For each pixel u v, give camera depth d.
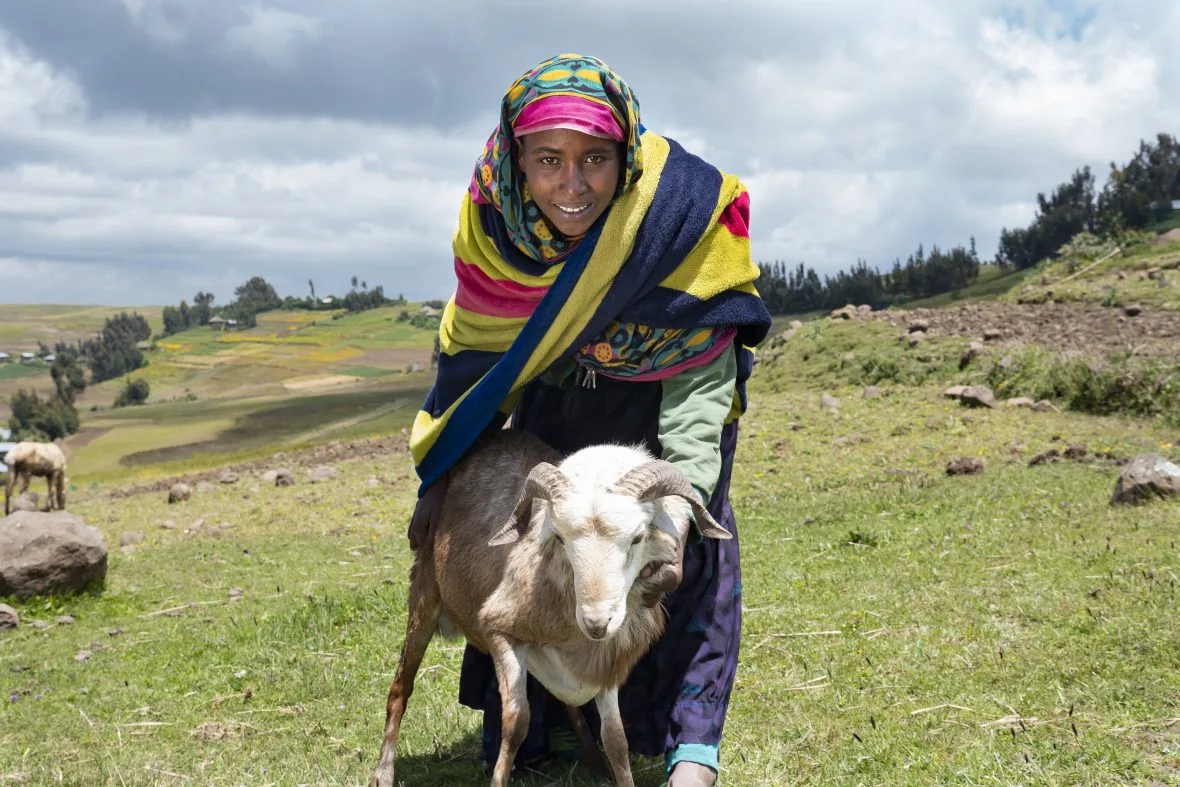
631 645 3.91
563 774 4.74
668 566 3.80
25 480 19.52
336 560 11.80
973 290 97.94
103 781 5.30
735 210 4.09
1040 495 10.00
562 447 4.55
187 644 8.32
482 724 5.64
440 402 4.48
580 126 3.63
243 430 121.31
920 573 7.79
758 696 5.68
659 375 4.11
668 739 4.16
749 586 8.05
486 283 4.20
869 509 10.41
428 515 4.60
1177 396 14.44
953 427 14.68
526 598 3.92
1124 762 4.26
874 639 6.41
